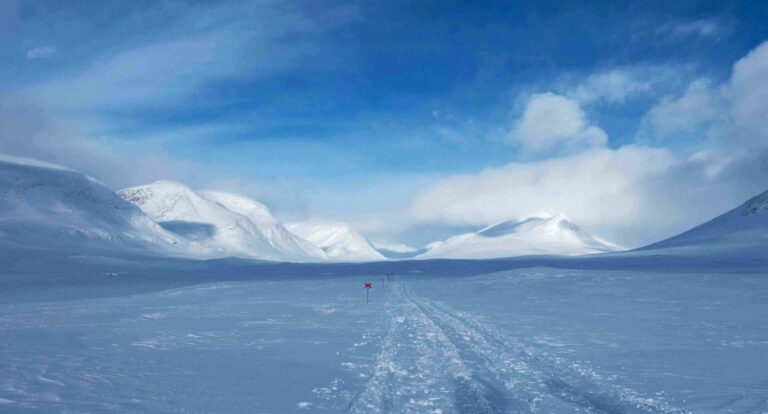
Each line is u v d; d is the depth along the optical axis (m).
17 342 12.80
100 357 10.73
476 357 10.38
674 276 36.75
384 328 15.33
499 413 6.56
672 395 7.39
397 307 22.20
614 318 17.00
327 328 15.44
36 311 20.75
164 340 13.12
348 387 8.03
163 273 62.84
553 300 24.70
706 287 28.73
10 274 56.31
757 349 11.17
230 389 7.89
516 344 11.95
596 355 10.51
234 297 28.75
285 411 6.69
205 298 28.03
